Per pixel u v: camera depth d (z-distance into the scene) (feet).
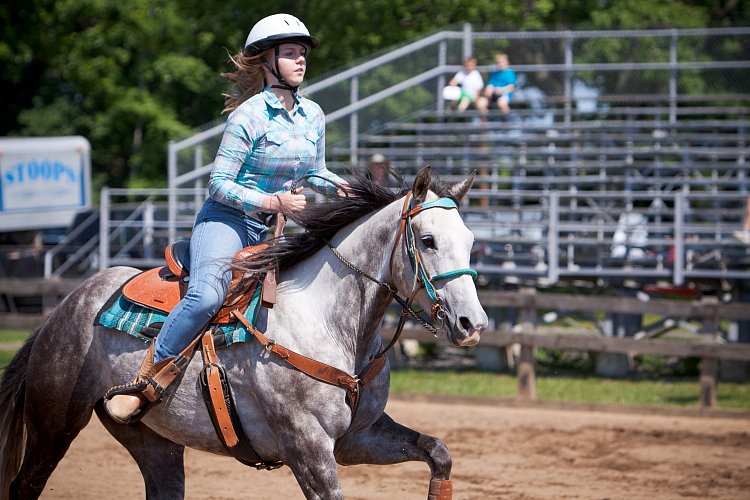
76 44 114.11
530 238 56.75
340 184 18.76
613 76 69.62
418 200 17.37
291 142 18.63
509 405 43.91
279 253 18.40
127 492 27.58
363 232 18.21
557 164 62.80
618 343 43.86
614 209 56.59
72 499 26.63
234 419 18.26
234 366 18.25
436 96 68.59
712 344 42.39
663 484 29.09
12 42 113.29
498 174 68.13
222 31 104.27
